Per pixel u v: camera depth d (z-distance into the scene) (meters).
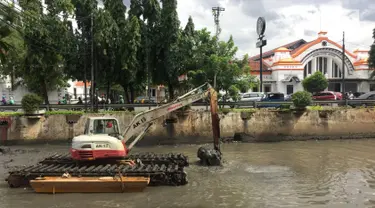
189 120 21.62
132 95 27.09
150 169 11.38
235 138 22.09
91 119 12.13
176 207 9.12
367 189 10.87
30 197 9.94
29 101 20.28
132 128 13.24
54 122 20.81
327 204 9.40
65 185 10.23
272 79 42.34
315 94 34.56
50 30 22.41
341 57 44.41
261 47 36.47
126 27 24.36
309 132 22.97
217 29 32.28
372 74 41.34
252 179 12.15
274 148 19.38
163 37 24.48
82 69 24.33
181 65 24.33
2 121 20.25
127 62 23.72
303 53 43.19
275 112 22.67
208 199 9.80
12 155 17.12
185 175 11.34
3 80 36.16
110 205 9.26
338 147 19.69
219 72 22.61
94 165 11.92
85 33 23.95
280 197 10.01
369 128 23.67
